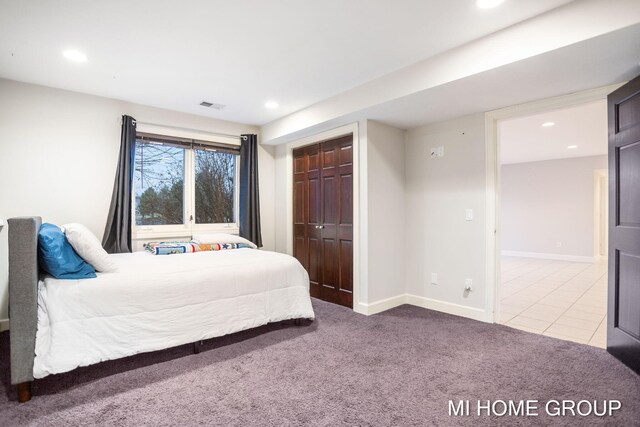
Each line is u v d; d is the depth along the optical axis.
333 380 2.07
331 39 2.31
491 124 3.10
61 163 3.17
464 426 1.63
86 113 3.31
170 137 3.86
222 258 2.97
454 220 3.38
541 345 2.59
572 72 2.27
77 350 1.94
